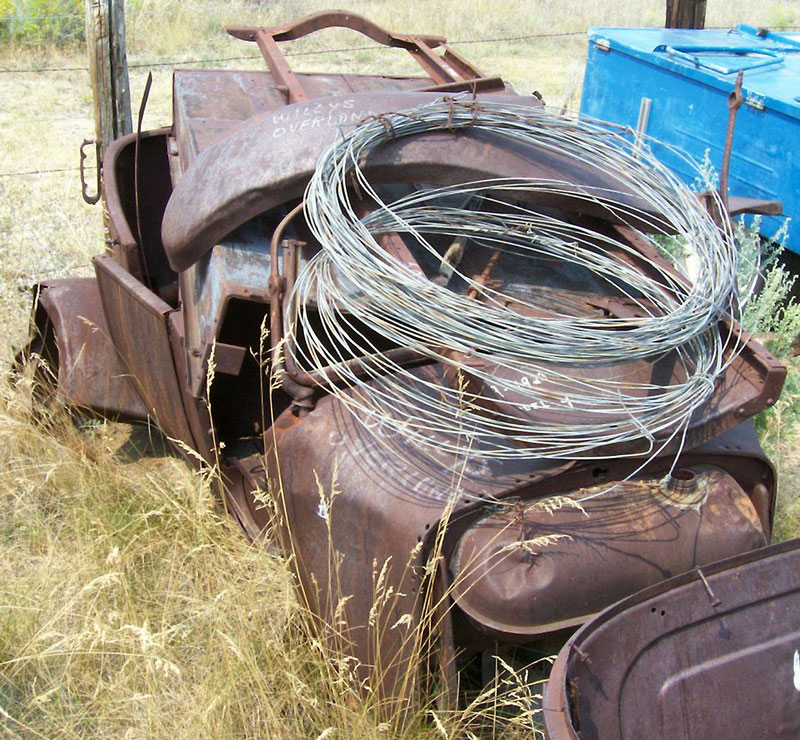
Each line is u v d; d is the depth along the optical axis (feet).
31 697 10.73
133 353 13.15
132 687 10.71
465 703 10.10
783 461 15.30
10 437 14.56
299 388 10.10
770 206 13.97
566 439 8.80
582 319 9.65
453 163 11.10
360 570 9.37
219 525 12.16
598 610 8.94
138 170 15.72
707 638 8.71
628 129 12.34
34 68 38.34
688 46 22.24
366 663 9.61
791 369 15.84
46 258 20.44
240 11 47.16
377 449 9.47
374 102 11.71
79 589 11.76
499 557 8.72
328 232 10.03
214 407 12.01
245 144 11.18
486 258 11.39
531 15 52.95
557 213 12.14
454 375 9.55
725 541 9.32
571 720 7.18
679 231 11.05
